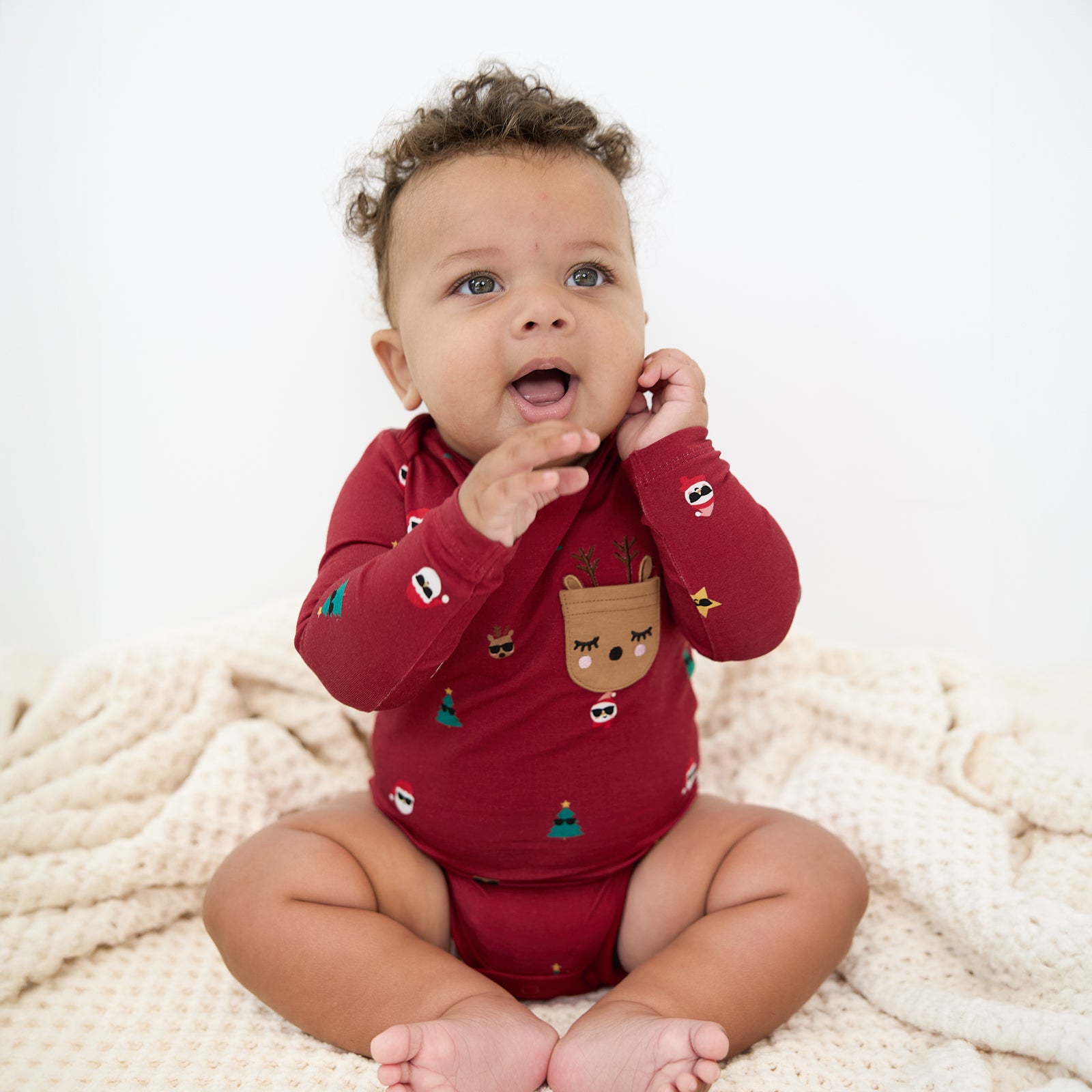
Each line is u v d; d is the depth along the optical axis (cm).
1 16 189
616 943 121
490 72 152
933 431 200
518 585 112
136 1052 108
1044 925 114
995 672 175
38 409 192
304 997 104
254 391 196
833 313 198
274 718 161
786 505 200
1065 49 195
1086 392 198
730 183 197
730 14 195
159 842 135
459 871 119
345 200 172
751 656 119
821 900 109
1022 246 198
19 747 152
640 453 111
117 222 192
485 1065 92
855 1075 103
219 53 192
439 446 121
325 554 121
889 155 197
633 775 118
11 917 125
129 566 195
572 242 111
